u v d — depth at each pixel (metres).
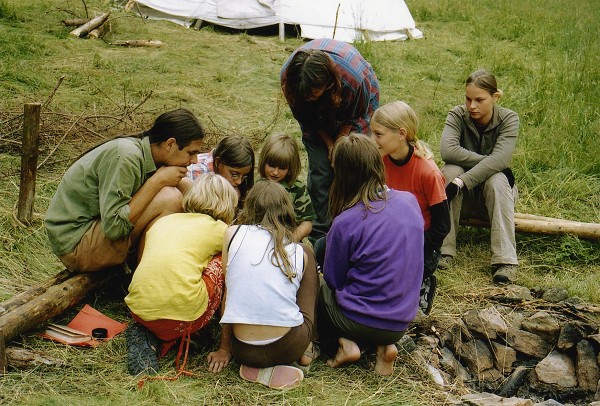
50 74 7.69
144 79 7.92
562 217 5.42
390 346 3.44
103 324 3.67
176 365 3.39
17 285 3.96
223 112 7.19
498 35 11.82
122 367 3.34
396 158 3.92
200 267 3.45
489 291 4.54
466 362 4.20
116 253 3.77
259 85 8.12
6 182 5.12
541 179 5.87
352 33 10.58
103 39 9.35
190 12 10.81
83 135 6.12
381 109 3.86
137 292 3.38
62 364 3.31
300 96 3.85
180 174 3.74
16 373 3.21
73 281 3.74
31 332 3.53
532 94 7.89
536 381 4.10
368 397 3.31
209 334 3.73
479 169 4.66
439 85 8.64
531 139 6.52
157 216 3.74
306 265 3.44
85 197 3.73
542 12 13.73
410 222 3.43
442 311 4.32
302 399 3.22
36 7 10.39
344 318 3.44
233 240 3.35
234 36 10.40
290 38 10.54
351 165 3.44
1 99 6.72
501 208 4.67
